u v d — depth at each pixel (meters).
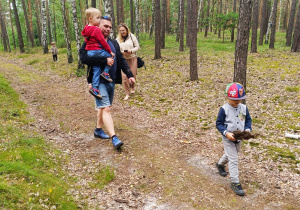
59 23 39.12
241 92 3.27
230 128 3.39
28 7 33.72
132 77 4.61
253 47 15.85
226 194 3.33
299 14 14.80
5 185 2.80
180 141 4.95
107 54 4.13
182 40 17.70
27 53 25.58
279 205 3.10
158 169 3.89
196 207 3.07
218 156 4.33
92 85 4.36
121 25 7.64
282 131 5.25
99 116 4.81
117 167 3.95
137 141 4.91
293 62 11.84
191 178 3.68
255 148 4.56
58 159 4.07
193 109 6.83
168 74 11.02
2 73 11.58
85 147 4.64
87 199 3.13
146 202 3.15
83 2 35.50
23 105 7.08
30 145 4.39
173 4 45.28
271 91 7.84
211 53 16.03
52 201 2.85
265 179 3.64
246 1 5.48
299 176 3.66
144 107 7.20
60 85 10.24
